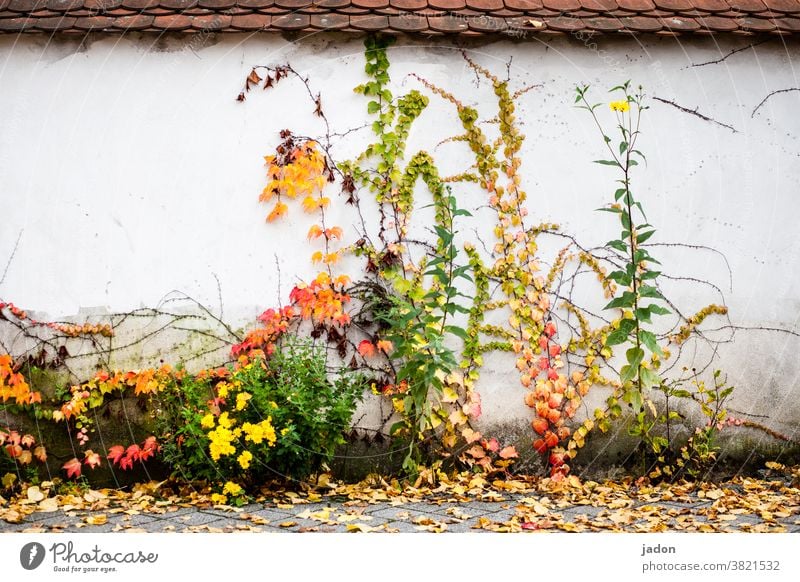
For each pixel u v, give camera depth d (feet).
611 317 21.79
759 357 22.04
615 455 21.62
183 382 20.40
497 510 18.45
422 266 21.35
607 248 21.79
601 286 21.80
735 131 22.16
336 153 21.49
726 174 22.11
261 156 21.39
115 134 21.18
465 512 18.21
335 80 21.54
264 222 21.36
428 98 21.65
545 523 17.08
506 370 21.56
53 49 21.18
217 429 18.57
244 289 21.24
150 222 21.17
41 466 20.67
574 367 21.68
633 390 20.42
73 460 20.54
